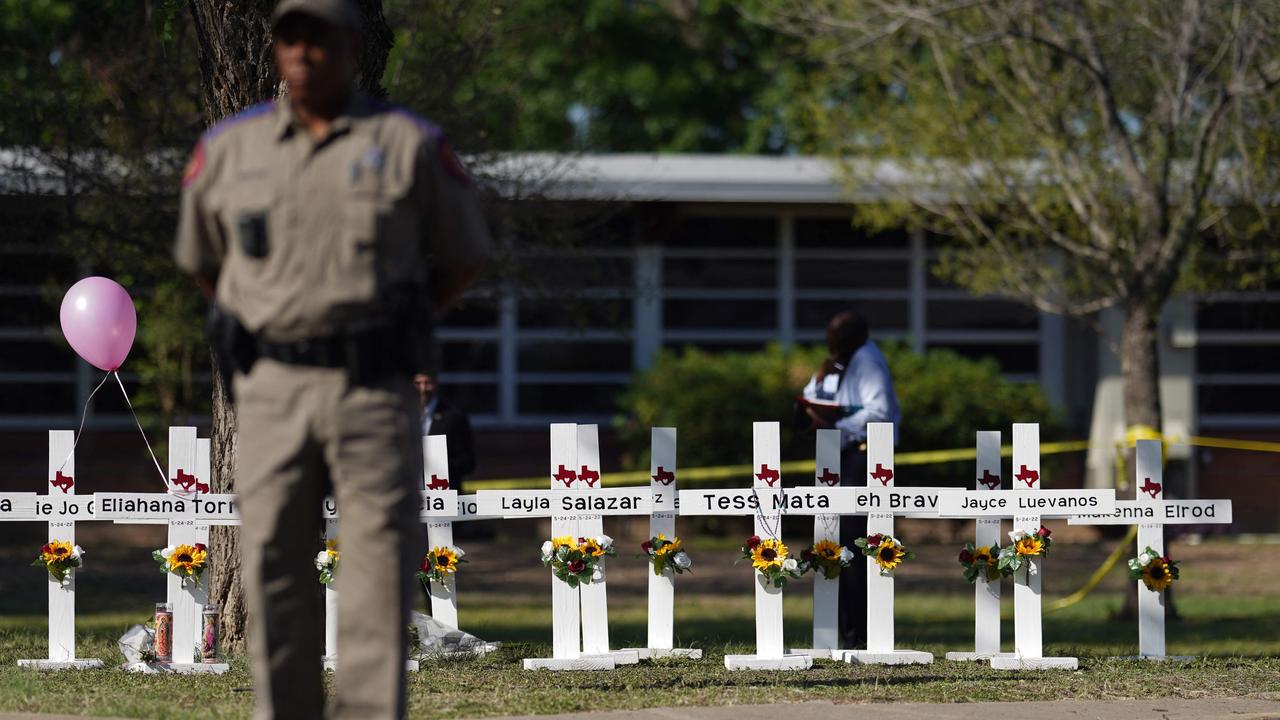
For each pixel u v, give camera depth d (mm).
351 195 4629
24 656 8891
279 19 4652
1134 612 13602
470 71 13680
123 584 15523
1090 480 21891
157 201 12930
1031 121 14492
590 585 8539
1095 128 14344
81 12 13602
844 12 15156
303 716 4879
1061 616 14203
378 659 4719
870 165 16594
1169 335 21953
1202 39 13414
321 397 4656
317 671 4914
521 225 14430
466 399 22531
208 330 4871
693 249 22797
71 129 12922
